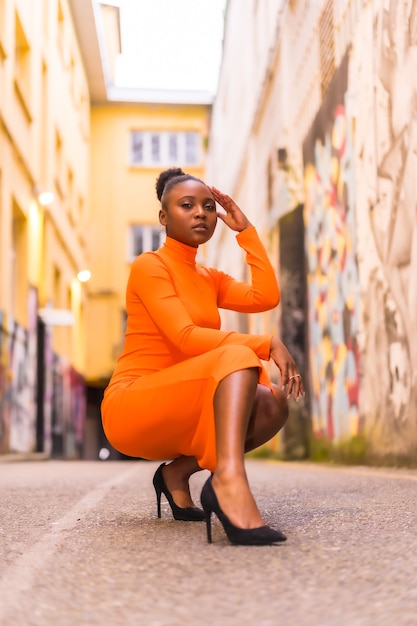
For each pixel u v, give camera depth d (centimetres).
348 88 655
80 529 236
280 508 280
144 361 240
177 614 129
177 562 172
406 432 507
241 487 194
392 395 538
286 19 943
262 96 1130
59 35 1622
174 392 221
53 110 1495
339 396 698
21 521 261
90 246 2078
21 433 1192
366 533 211
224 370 204
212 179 1962
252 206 1235
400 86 510
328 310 743
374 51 575
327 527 224
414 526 225
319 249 786
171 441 231
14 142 1107
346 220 668
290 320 873
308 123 827
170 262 239
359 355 626
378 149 566
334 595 140
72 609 135
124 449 245
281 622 122
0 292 1037
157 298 228
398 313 522
